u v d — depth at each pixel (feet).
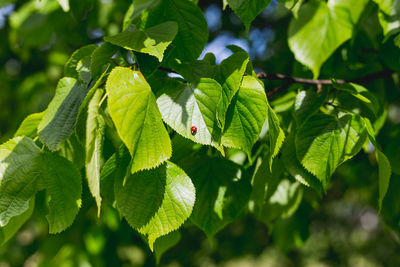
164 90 2.43
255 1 2.51
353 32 3.13
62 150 2.59
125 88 2.27
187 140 2.74
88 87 2.48
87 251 4.32
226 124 2.44
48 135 2.45
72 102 2.49
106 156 2.74
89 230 4.28
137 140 2.27
